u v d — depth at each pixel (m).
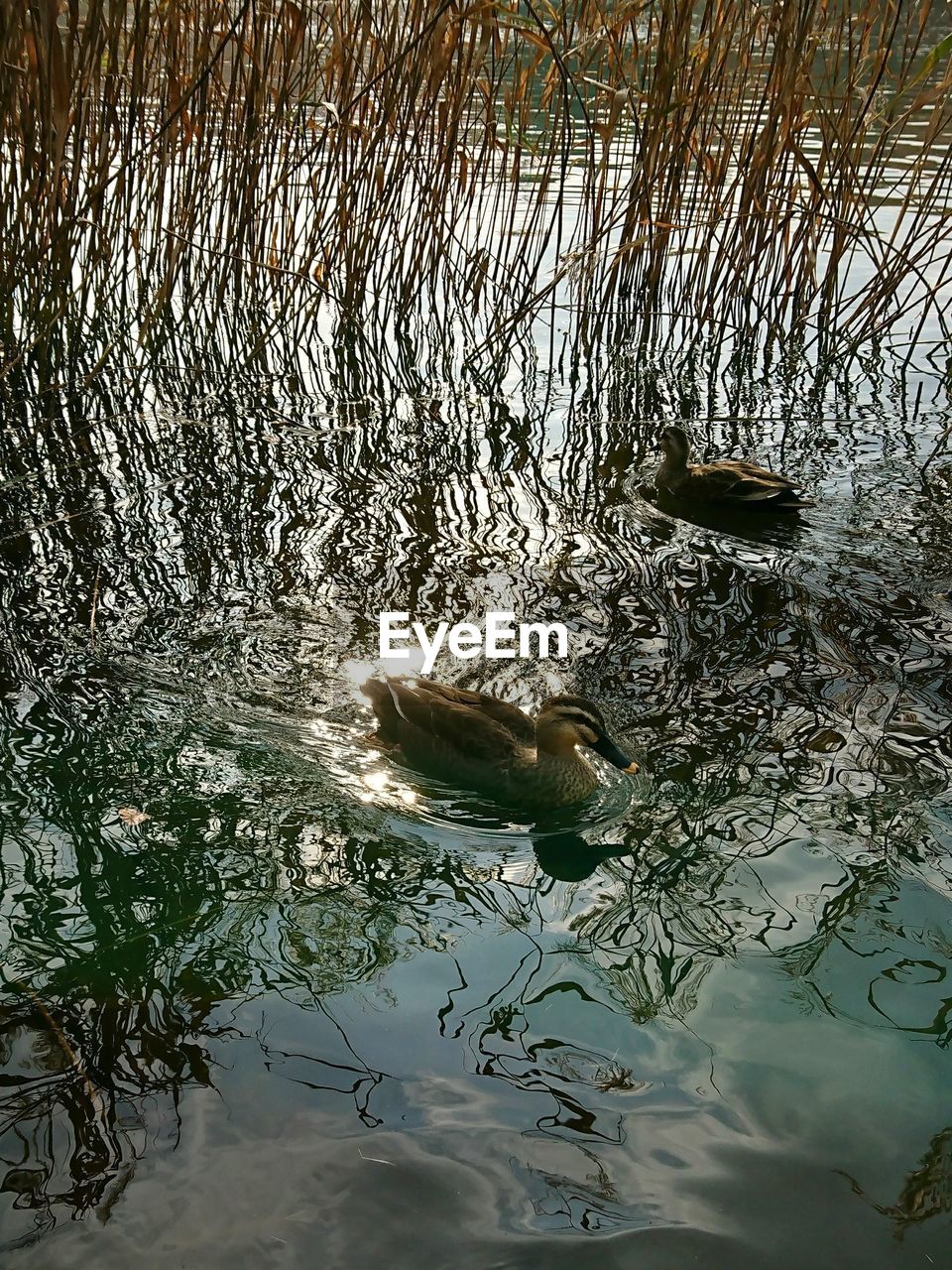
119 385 3.46
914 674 2.00
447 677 2.03
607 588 2.32
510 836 1.67
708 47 3.45
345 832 1.64
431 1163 1.09
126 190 3.60
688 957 1.38
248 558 2.42
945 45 2.97
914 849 1.55
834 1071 1.21
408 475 2.88
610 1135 1.13
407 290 3.87
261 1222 1.03
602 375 3.60
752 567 2.40
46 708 1.89
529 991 1.33
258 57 3.55
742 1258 1.00
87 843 1.59
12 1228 1.03
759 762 1.77
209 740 1.83
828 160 3.72
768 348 3.76
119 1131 1.13
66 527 2.55
